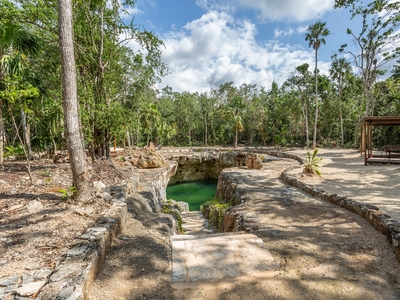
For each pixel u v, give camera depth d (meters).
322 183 7.18
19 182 5.43
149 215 5.47
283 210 5.14
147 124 25.44
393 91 18.97
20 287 2.04
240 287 2.52
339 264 2.88
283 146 29.48
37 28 8.12
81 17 8.52
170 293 2.45
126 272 2.83
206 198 16.03
